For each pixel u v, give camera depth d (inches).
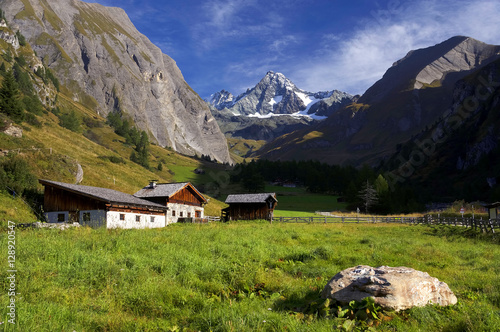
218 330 300.0
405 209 3850.9
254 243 831.7
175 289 420.8
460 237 1176.2
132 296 388.5
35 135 3122.5
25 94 6274.6
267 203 2260.1
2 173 1642.5
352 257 667.4
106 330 309.1
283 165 7052.2
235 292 443.5
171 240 829.8
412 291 352.8
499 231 1153.4
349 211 3897.6
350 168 7140.8
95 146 4192.9
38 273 448.1
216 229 1259.8
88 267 487.2
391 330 301.7
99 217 1462.8
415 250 786.8
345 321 309.9
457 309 353.4
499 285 458.0
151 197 1887.3
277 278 499.8
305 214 3166.8
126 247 669.9
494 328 282.4
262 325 308.7
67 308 341.1
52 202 1550.2
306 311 361.4
